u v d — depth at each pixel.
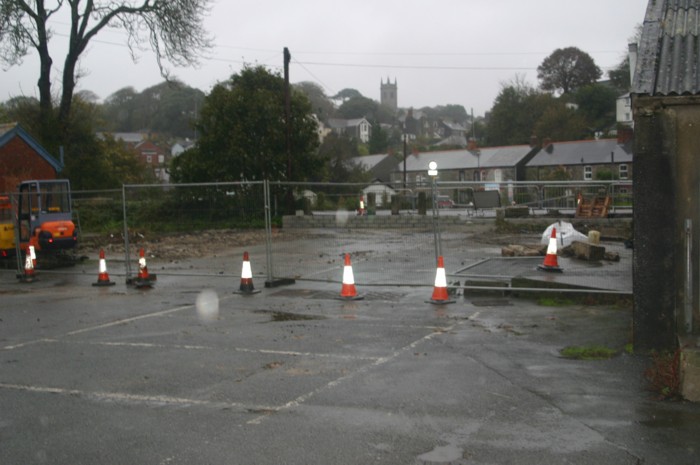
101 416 6.09
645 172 7.74
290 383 7.02
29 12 33.75
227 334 9.60
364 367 7.61
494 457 5.00
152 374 7.49
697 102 7.48
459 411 6.05
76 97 40.84
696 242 7.60
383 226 16.05
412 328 9.77
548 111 84.25
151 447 5.30
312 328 9.90
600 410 6.02
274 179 36.91
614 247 18.38
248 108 36.00
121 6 35.72
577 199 22.59
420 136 150.12
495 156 76.50
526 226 20.95
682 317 7.69
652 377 6.82
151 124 136.00
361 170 69.12
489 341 8.82
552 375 7.17
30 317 11.45
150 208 16.55
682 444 5.22
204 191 15.88
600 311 10.73
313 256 16.91
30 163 30.97
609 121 88.81
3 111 50.25
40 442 5.47
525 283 12.24
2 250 19.72
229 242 18.47
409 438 5.41
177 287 14.66
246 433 5.57
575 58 100.31
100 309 12.07
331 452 5.14
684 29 8.56
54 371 7.73
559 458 4.97
